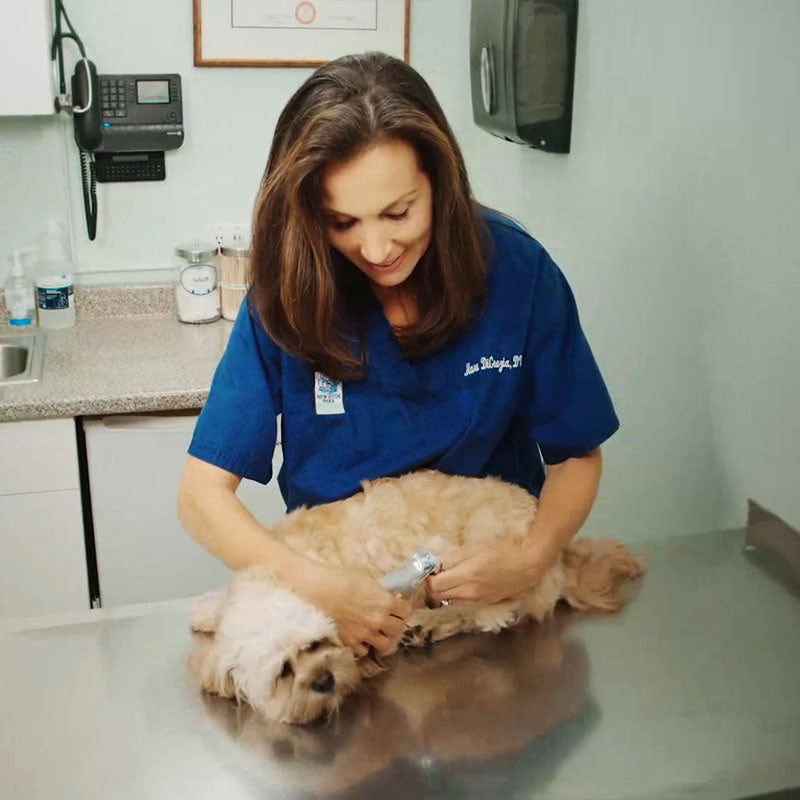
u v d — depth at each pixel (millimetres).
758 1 1444
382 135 981
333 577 1100
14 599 2184
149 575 2260
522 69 1870
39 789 874
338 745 938
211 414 1229
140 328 2506
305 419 1265
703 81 1550
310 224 1039
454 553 1169
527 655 1096
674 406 1722
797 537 1367
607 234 1815
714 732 949
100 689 1017
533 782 882
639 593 1217
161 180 2518
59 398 2049
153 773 897
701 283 1615
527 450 1421
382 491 1254
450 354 1243
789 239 1440
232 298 2529
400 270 1082
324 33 2463
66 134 2439
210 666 1013
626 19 1680
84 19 2365
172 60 2439
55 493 2127
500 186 2199
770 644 1104
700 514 1689
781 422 1475
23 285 2477
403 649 1118
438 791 871
